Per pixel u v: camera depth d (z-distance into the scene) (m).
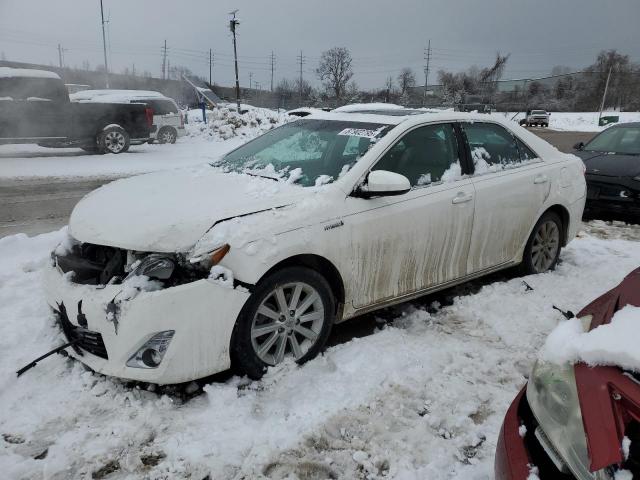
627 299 2.16
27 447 2.59
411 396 3.09
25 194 9.52
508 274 5.12
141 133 15.59
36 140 13.69
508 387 3.25
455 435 2.80
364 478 2.50
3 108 13.08
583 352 1.87
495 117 4.66
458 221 4.03
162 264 2.83
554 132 35.91
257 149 4.41
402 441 2.73
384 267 3.66
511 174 4.51
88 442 2.62
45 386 3.03
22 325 3.67
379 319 4.13
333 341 3.76
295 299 3.24
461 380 3.28
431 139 4.07
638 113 55.56
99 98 18.06
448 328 3.98
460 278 4.25
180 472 2.47
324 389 3.09
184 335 2.81
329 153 3.88
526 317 4.14
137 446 2.61
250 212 3.13
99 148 14.80
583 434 1.72
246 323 3.00
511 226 4.53
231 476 2.46
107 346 2.83
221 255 2.89
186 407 2.91
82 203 3.52
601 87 63.84
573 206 5.11
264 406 2.94
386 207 3.59
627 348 1.79
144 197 3.38
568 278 4.98
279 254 3.06
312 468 2.54
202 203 3.20
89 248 3.15
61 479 2.40
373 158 3.66
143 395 2.97
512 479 1.88
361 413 2.92
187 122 24.50
